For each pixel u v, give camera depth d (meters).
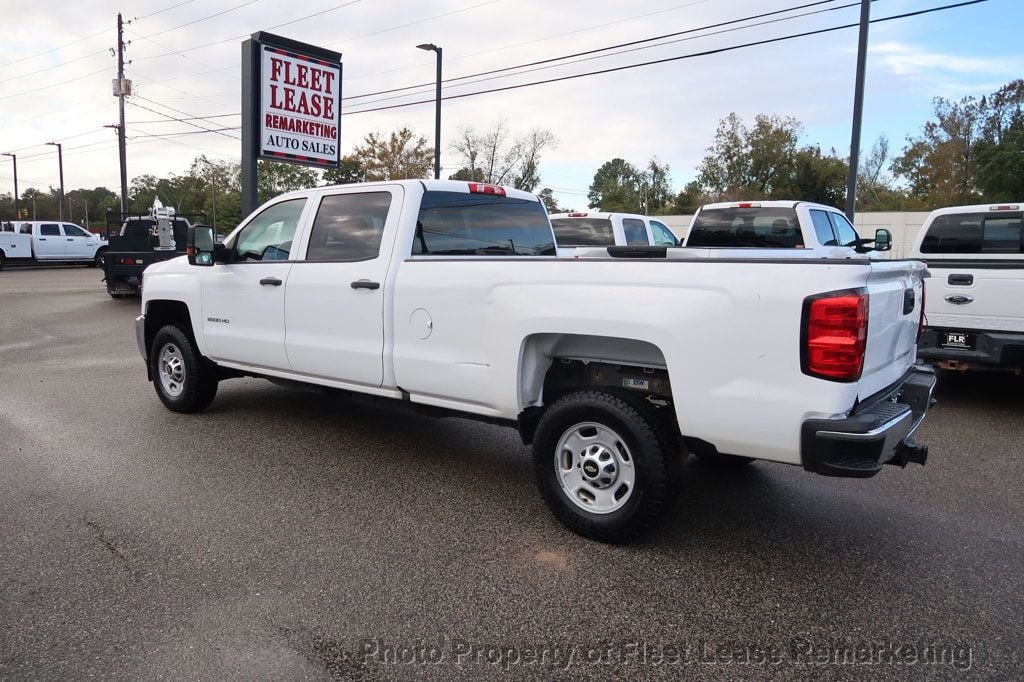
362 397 5.29
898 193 55.62
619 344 3.96
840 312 3.15
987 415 6.79
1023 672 2.79
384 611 3.21
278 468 5.12
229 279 5.85
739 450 3.48
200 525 4.11
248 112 11.64
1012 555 3.82
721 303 3.40
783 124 51.47
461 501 4.53
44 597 3.29
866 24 14.62
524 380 4.13
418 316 4.52
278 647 2.92
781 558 3.77
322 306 5.11
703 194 54.72
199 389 6.42
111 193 117.62
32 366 9.13
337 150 13.09
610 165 98.19
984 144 41.31
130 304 17.06
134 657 2.84
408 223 4.78
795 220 9.09
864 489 4.80
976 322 6.58
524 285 4.00
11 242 29.75
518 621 3.14
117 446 5.60
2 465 5.12
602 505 3.92
